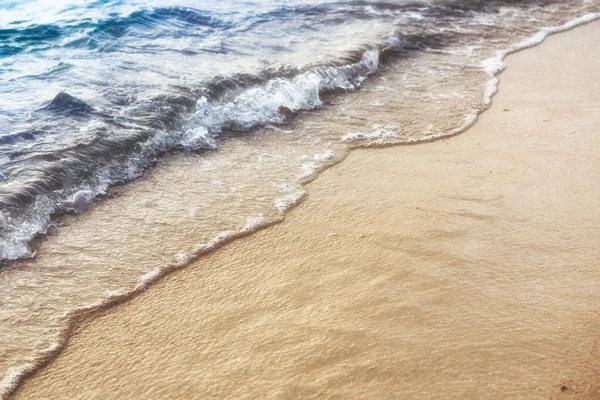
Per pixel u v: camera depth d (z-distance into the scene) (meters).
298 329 3.21
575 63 7.39
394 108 6.08
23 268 3.73
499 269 3.62
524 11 9.55
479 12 9.37
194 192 4.59
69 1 8.91
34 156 4.68
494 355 2.95
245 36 7.75
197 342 3.16
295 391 2.80
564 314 3.22
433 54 7.60
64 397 2.84
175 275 3.71
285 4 9.17
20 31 7.43
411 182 4.70
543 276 3.54
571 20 9.20
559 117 5.82
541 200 4.37
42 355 3.09
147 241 4.02
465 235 3.97
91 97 5.71
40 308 3.41
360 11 8.95
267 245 3.99
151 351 3.11
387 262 3.74
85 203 4.39
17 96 5.68
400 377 2.85
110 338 3.21
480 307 3.30
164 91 5.88
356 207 4.38
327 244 3.97
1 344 3.14
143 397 2.82
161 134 5.24
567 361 2.89
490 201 4.37
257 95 6.05
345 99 6.30
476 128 5.62
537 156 5.04
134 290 3.57
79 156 4.74
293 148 5.29
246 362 3.00
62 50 6.95
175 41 7.44
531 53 7.74
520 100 6.25
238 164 5.01
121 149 4.94
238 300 3.47
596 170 4.78
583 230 3.99
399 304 3.35
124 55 6.90
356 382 2.83
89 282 3.63
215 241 4.02
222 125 5.61
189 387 2.86
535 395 2.70
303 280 3.62
